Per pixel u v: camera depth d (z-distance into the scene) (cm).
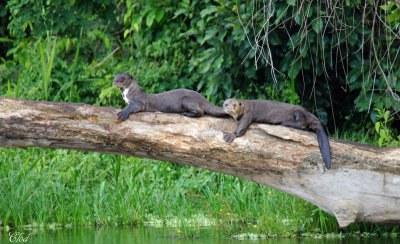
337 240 981
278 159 869
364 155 862
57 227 1162
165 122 878
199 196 1349
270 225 1052
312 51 1316
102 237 997
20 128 850
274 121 912
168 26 1733
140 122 877
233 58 1449
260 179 898
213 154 873
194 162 892
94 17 1872
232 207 1230
